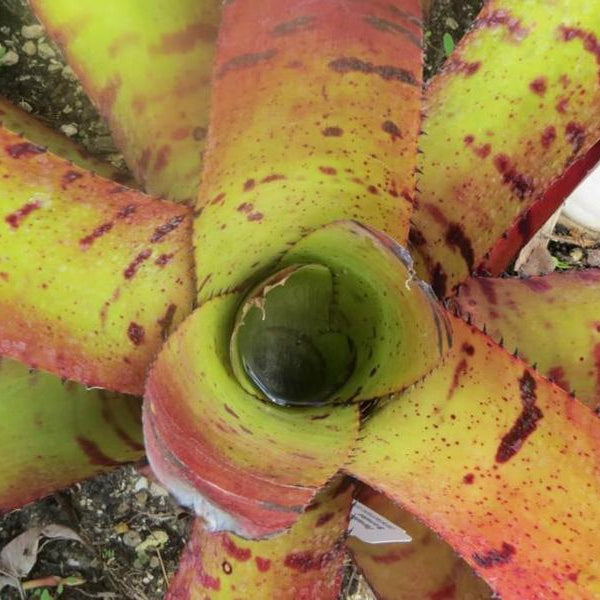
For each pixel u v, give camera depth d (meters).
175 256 0.56
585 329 0.67
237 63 0.55
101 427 0.68
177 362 0.52
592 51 0.60
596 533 0.54
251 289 0.58
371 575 0.70
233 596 0.61
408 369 0.54
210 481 0.47
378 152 0.56
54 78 0.98
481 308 0.66
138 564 0.90
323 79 0.55
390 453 0.55
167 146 0.65
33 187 0.56
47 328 0.56
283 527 0.47
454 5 1.07
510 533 0.54
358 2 0.54
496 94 0.62
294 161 0.56
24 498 0.67
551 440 0.54
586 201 1.02
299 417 0.55
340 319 0.60
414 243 0.62
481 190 0.62
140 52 0.65
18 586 0.87
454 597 0.66
